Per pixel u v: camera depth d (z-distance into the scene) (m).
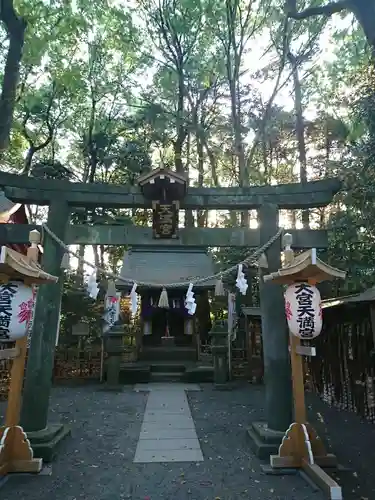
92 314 12.77
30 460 4.71
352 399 7.98
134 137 17.12
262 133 14.85
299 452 4.82
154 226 5.88
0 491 4.21
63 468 4.86
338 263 8.36
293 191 6.08
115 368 10.87
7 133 7.92
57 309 5.68
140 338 14.86
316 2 11.37
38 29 9.54
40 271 4.50
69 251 5.34
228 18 13.01
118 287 12.48
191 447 5.71
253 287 14.62
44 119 15.53
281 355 5.60
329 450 5.54
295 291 4.83
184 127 15.67
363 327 7.47
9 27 7.93
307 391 10.46
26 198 5.82
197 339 15.02
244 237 6.04
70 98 16.08
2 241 5.75
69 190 5.93
